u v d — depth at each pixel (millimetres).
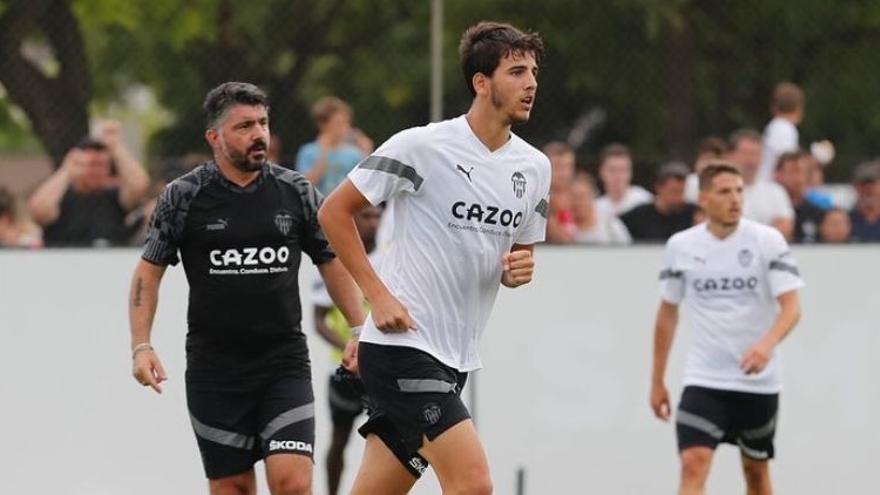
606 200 37938
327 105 36250
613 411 35781
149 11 37406
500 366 35438
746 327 30000
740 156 37969
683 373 35781
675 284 30625
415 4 37875
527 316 35531
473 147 21375
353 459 34438
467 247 21438
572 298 35656
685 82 38719
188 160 36562
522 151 21750
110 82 37938
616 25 38562
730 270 30062
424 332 21500
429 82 37969
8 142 37156
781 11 39281
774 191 38188
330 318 33312
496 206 21422
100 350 34094
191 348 23938
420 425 21375
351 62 37906
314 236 23922
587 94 38562
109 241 35375
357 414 33250
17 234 35531
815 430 36438
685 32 38781
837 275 36531
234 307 23562
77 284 34031
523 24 38438
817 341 36438
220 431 23859
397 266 21672
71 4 36812
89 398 34031
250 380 23766
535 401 35500
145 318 23688
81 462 34062
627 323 35750
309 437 23688
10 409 33969
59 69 36750
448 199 21328
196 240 23484
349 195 21344
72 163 35469
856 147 40094
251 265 23516
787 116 39125
